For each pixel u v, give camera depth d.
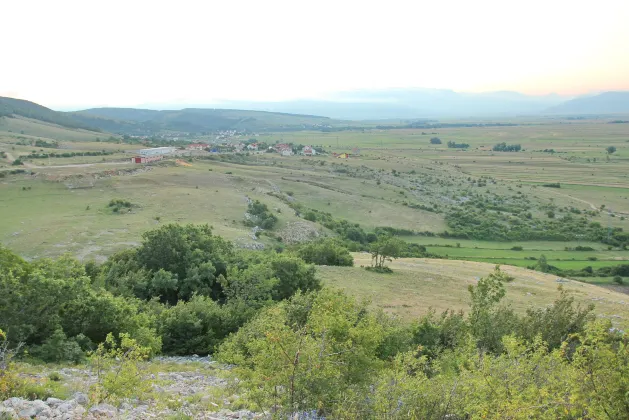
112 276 36.09
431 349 22.62
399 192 153.38
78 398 11.85
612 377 8.98
